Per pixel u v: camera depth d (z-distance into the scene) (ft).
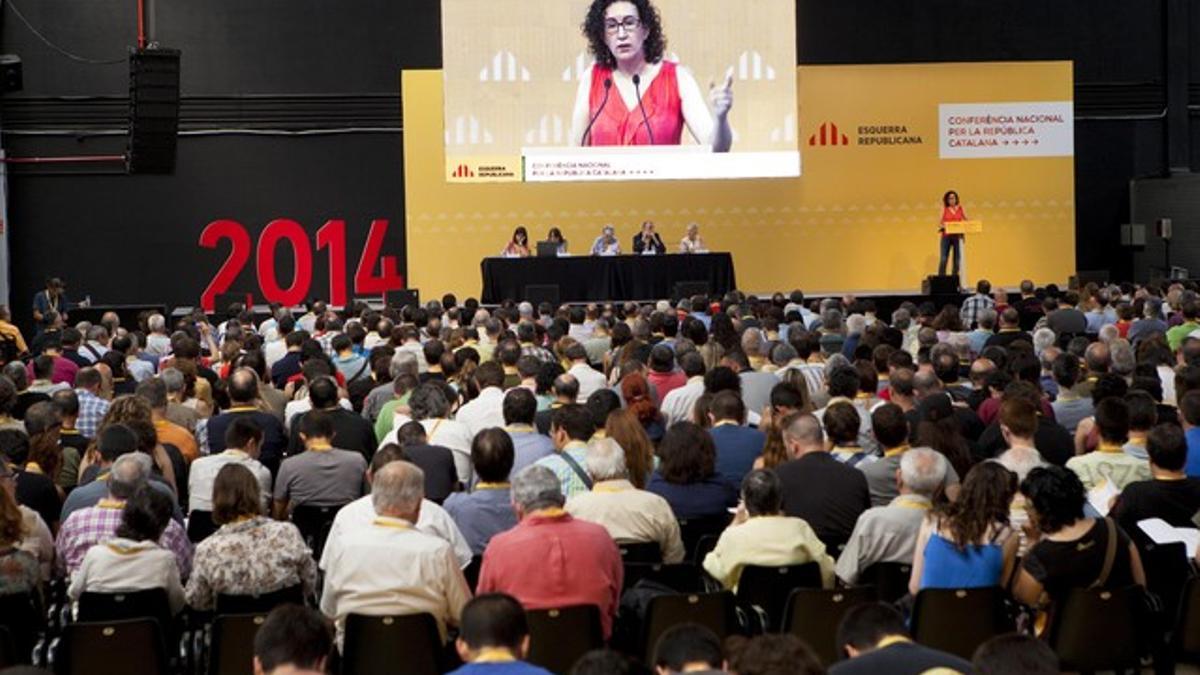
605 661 12.69
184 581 23.82
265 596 21.68
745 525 22.36
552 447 29.01
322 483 28.02
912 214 84.53
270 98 81.71
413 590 20.62
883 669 14.83
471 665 14.43
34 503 26.96
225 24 81.35
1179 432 24.13
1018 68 85.05
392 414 34.45
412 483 21.08
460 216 81.35
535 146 80.53
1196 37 87.92
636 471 26.66
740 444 28.78
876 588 21.84
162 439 32.63
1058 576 21.38
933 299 76.28
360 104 82.23
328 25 81.97
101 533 23.82
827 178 83.82
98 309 73.31
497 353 40.29
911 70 84.48
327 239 82.07
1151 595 22.27
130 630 19.89
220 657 20.47
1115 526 21.67
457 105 80.07
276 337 55.57
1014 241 85.10
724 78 81.15
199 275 81.71
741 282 83.10
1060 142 85.35
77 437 32.35
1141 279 87.04
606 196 82.12
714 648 13.55
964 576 21.03
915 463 22.71
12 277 80.53
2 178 78.84
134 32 80.84
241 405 34.04
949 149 84.79
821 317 50.49
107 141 80.79
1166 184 85.10
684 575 22.67
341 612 20.76
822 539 24.72
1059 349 40.63
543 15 80.28
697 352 37.96
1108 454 26.58
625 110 80.69
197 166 81.56
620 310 66.69
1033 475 21.68
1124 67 87.56
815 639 20.99
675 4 80.69
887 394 36.32
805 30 84.58
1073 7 86.79
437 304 56.34
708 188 82.64
